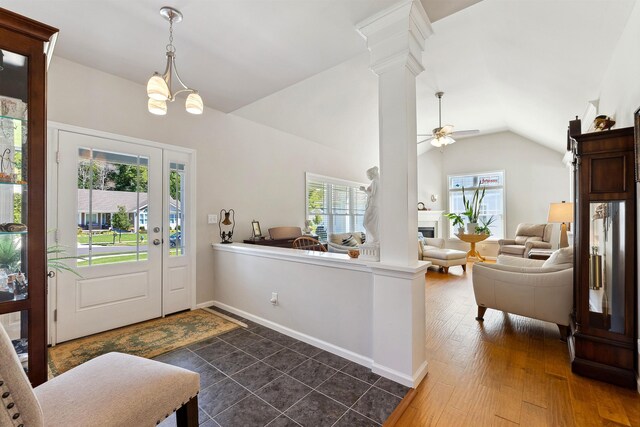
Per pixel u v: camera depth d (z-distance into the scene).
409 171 1.95
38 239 1.26
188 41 2.30
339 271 2.34
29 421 0.75
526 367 2.14
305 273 2.58
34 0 1.84
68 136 2.61
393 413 1.65
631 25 2.05
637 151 1.82
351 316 2.26
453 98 5.03
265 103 4.01
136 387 1.05
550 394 1.81
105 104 2.81
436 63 3.90
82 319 2.66
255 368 2.14
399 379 1.94
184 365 2.18
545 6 2.25
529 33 2.70
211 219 3.66
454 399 1.78
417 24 1.97
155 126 3.17
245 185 4.10
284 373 2.07
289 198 4.83
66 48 2.41
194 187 3.48
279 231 4.34
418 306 1.97
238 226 3.98
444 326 2.94
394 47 1.96
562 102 3.88
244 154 4.09
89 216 2.72
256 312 3.06
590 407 1.69
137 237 3.03
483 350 2.41
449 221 7.85
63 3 1.87
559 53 2.81
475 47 3.48
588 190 2.06
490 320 3.11
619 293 1.98
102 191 2.81
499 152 7.20
